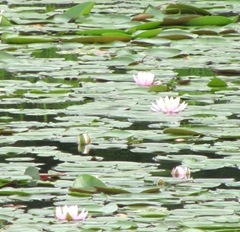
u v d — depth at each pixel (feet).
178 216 24.34
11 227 23.52
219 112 34.71
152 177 27.63
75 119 33.83
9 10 60.03
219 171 28.27
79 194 26.17
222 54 46.09
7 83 39.70
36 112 34.83
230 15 58.08
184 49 47.37
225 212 24.68
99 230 23.32
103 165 28.78
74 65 43.42
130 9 60.23
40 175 27.68
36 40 49.47
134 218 24.23
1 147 30.55
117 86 39.09
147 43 49.01
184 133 31.91
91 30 50.90
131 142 31.22
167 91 38.19
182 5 56.59
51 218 24.29
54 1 65.10
